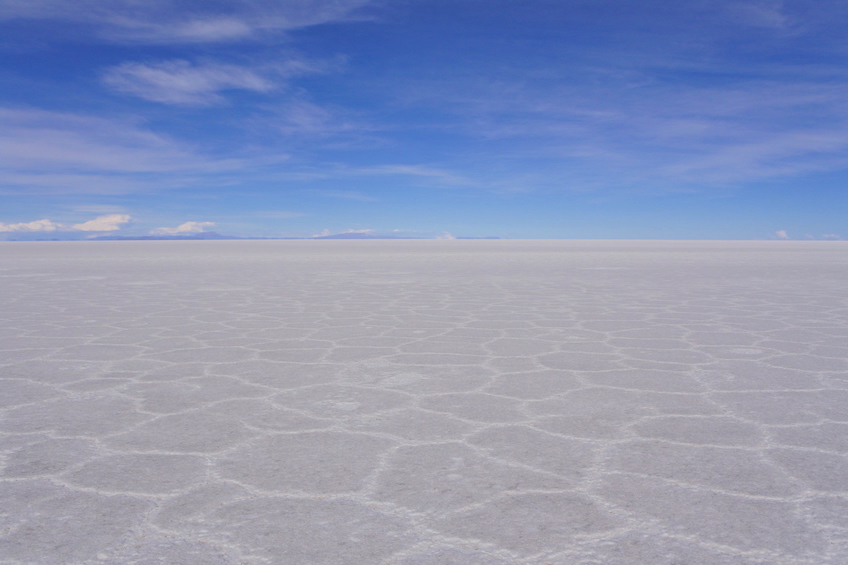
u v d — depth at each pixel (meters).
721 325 4.92
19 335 4.46
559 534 1.42
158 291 7.96
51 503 1.60
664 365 3.38
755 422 2.31
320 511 1.54
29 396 2.73
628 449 2.00
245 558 1.31
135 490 1.68
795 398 2.67
